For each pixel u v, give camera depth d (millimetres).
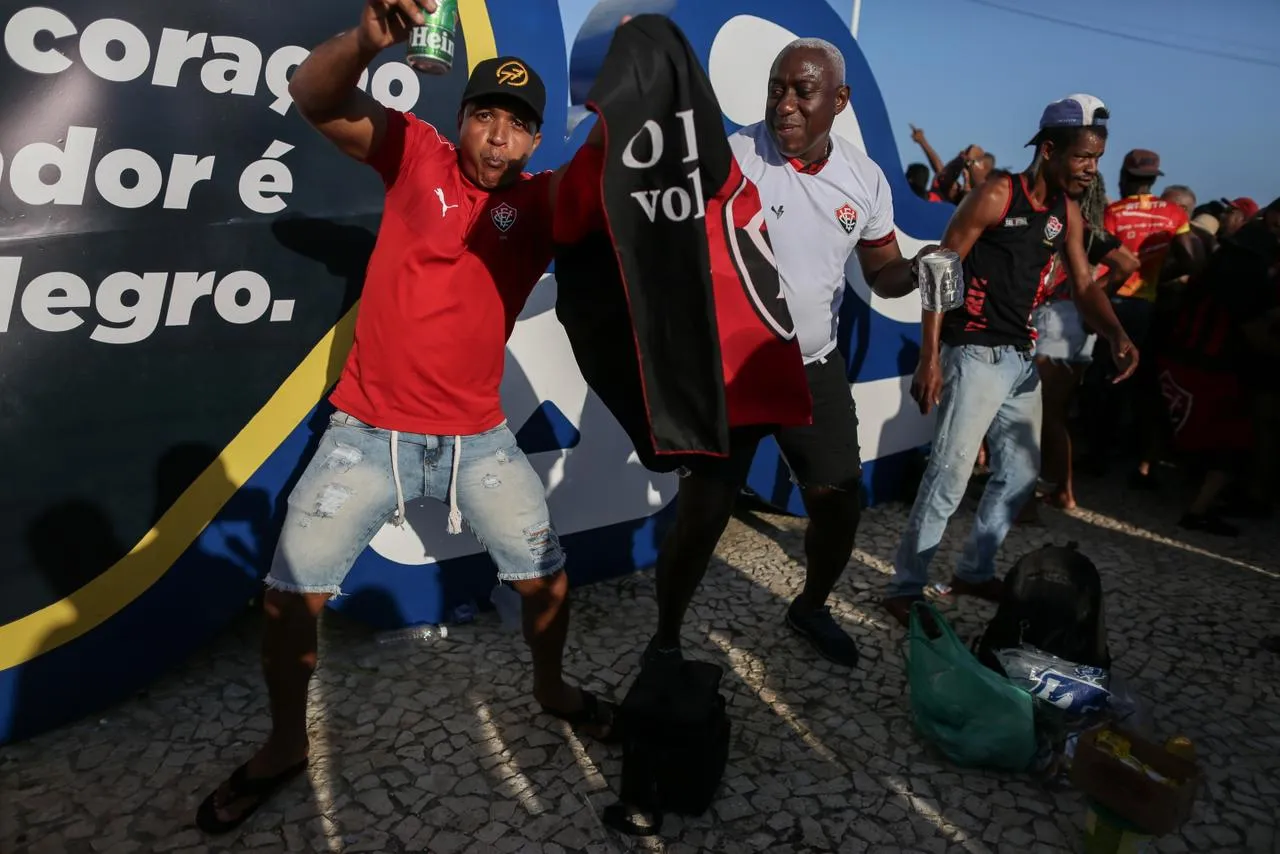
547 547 2262
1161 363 4598
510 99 1962
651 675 2275
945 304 2605
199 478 2592
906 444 4648
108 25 2273
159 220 2426
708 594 3434
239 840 2084
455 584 3109
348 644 2945
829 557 2959
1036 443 3318
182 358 2518
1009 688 2373
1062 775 2428
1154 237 5316
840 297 2824
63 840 2059
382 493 2088
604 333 2121
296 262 2652
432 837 2123
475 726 2547
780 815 2270
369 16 1665
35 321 2291
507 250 2088
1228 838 2295
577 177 1857
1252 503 4762
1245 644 3324
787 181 2623
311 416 2758
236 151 2512
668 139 1707
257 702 2629
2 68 2176
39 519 2363
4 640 2354
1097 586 2621
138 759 2359
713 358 1743
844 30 3977
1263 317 4203
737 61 3562
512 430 3180
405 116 2037
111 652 2510
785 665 2975
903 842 2201
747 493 4238
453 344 2049
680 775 2170
